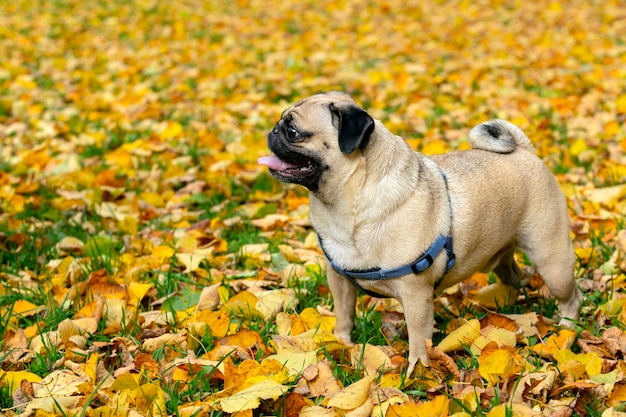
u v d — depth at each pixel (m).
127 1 16.61
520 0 15.40
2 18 14.64
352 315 3.82
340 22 14.11
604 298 4.18
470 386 3.15
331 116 3.30
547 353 3.51
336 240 3.46
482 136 3.85
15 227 5.27
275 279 4.63
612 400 3.12
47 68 10.71
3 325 3.87
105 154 6.97
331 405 3.00
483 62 10.41
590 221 5.16
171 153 6.92
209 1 16.50
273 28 13.56
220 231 5.30
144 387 3.10
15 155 7.02
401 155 3.41
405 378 3.29
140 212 5.69
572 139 7.00
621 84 8.73
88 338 3.82
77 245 5.02
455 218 3.50
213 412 3.04
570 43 11.51
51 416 2.92
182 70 10.40
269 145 3.38
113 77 10.15
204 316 3.80
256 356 3.56
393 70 10.13
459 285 4.41
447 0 15.91
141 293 4.18
